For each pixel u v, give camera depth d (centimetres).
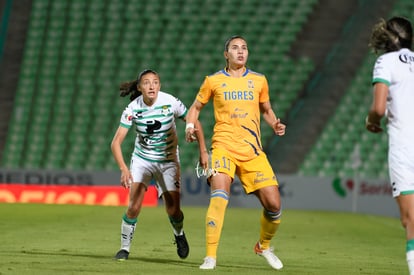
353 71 8956
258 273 2623
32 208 6172
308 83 8931
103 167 8406
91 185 7244
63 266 2680
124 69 9238
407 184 2130
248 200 7112
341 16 9425
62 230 4353
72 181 7262
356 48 9125
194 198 7138
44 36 9581
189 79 9075
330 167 8181
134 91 2998
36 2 9819
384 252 3697
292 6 9562
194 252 3400
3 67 9294
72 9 9769
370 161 8175
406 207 2134
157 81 2895
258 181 2748
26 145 8631
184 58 9269
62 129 8738
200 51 9325
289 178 7144
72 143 8606
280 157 8306
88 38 9538
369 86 8762
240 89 2772
